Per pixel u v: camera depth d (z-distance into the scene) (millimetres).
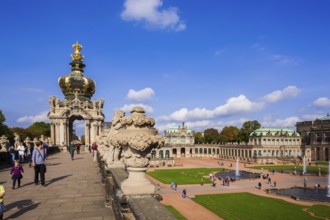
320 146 171375
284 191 73938
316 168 132250
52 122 74000
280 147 170750
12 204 14336
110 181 14086
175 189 73562
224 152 189875
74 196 16031
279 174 109875
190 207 54438
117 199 9844
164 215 6867
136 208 7574
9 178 23922
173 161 139875
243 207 54312
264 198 62812
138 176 9711
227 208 53500
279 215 48938
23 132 134750
